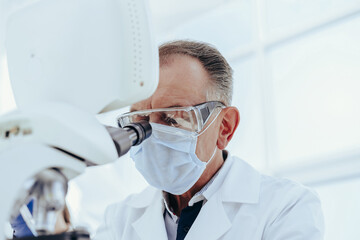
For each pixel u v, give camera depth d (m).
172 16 4.46
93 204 3.90
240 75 4.17
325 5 3.90
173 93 1.34
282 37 3.97
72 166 0.75
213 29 4.35
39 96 0.88
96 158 0.77
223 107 1.45
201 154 1.36
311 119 3.71
